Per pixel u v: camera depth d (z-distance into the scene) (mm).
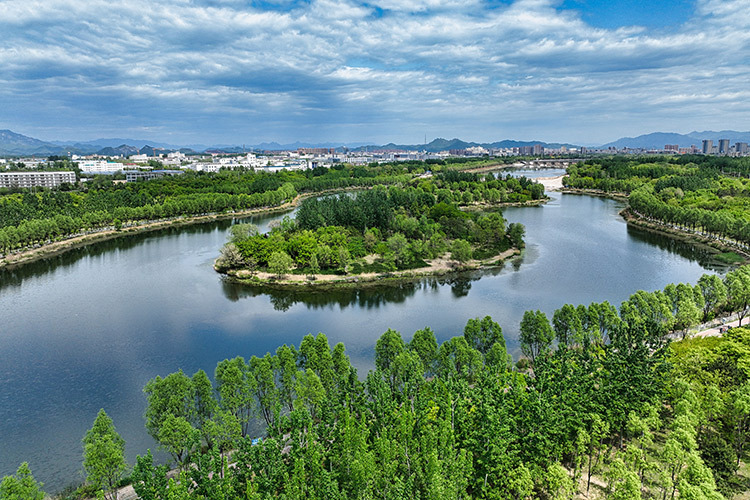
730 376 110312
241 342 170250
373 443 94812
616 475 84562
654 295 159000
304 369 123625
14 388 140250
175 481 90500
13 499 77375
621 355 116062
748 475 93562
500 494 86750
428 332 129375
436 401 107500
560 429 94188
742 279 173625
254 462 88000
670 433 96000
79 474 105438
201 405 105812
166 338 173875
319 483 83875
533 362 136125
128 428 121188
